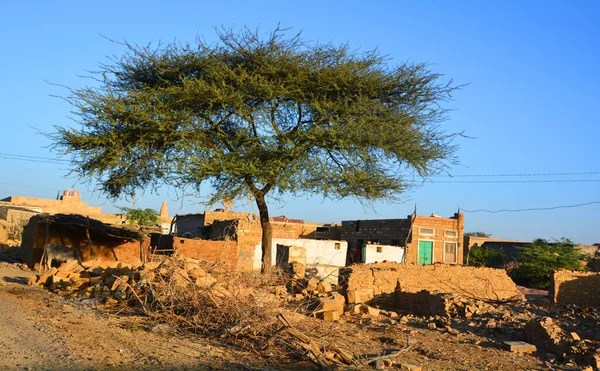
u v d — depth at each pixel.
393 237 40.88
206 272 13.52
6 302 13.62
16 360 7.65
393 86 21.00
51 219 26.88
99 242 29.03
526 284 38.88
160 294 12.13
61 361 7.76
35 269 25.64
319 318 14.37
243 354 9.32
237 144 20.30
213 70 19.58
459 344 12.23
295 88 20.12
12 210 49.84
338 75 20.00
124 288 13.77
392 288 18.98
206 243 31.47
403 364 9.38
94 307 13.38
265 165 19.09
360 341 11.70
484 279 21.03
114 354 8.45
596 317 14.95
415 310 17.61
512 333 13.43
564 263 37.97
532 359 11.21
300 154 19.55
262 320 10.45
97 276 17.97
